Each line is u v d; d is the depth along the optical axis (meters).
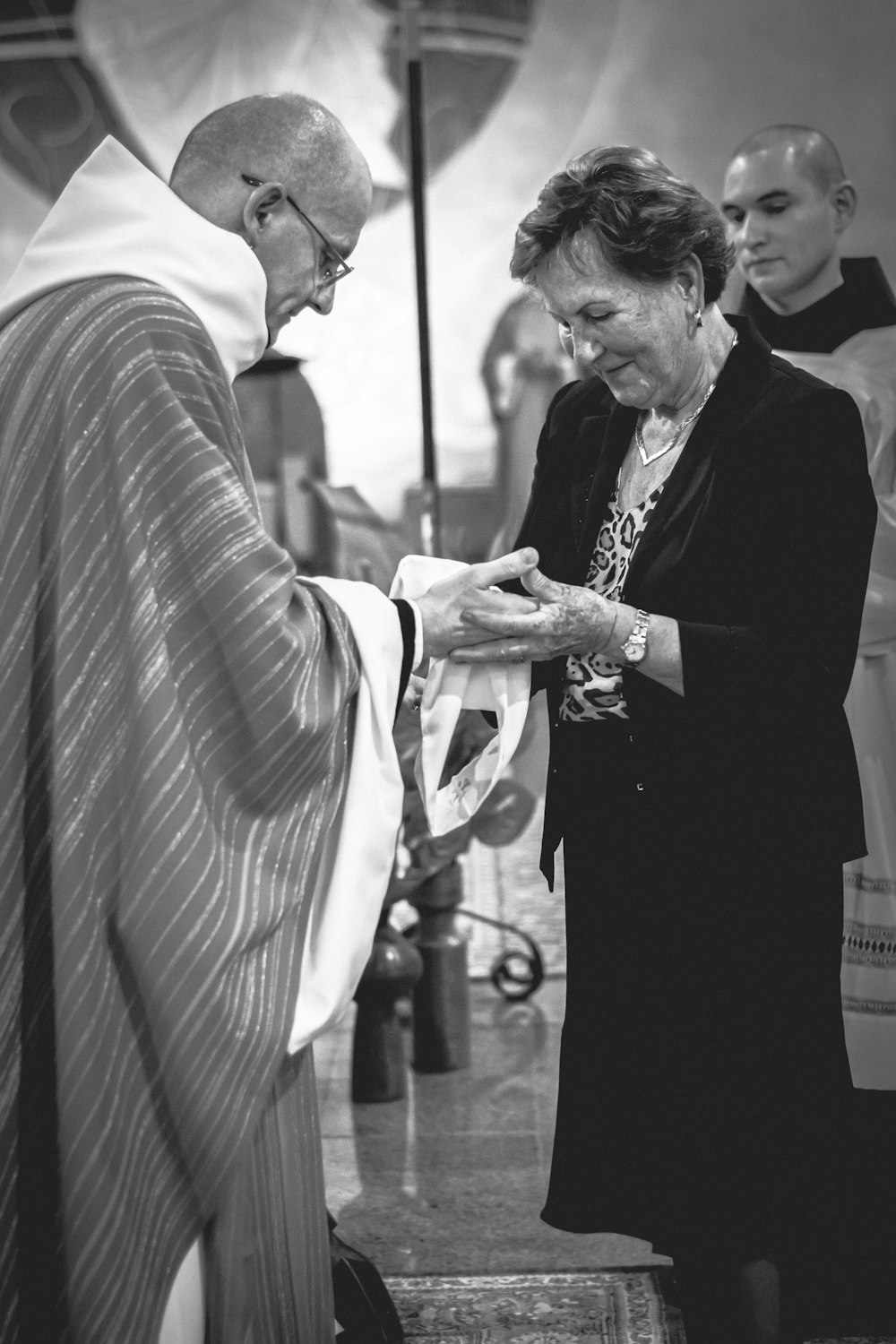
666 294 1.77
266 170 1.82
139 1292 1.63
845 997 2.65
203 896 1.61
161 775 1.60
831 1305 2.18
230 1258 1.69
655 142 7.38
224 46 7.40
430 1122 3.10
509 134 7.41
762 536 1.81
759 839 1.86
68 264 1.74
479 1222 2.62
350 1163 2.91
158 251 1.75
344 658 1.76
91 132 7.46
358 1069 3.21
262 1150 1.74
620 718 1.92
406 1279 2.40
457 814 1.97
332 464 7.47
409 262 7.45
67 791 1.61
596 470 2.01
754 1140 1.84
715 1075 1.85
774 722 1.82
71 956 1.60
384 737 1.80
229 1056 1.64
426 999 3.38
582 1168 1.96
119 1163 1.62
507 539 3.52
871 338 2.77
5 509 1.65
